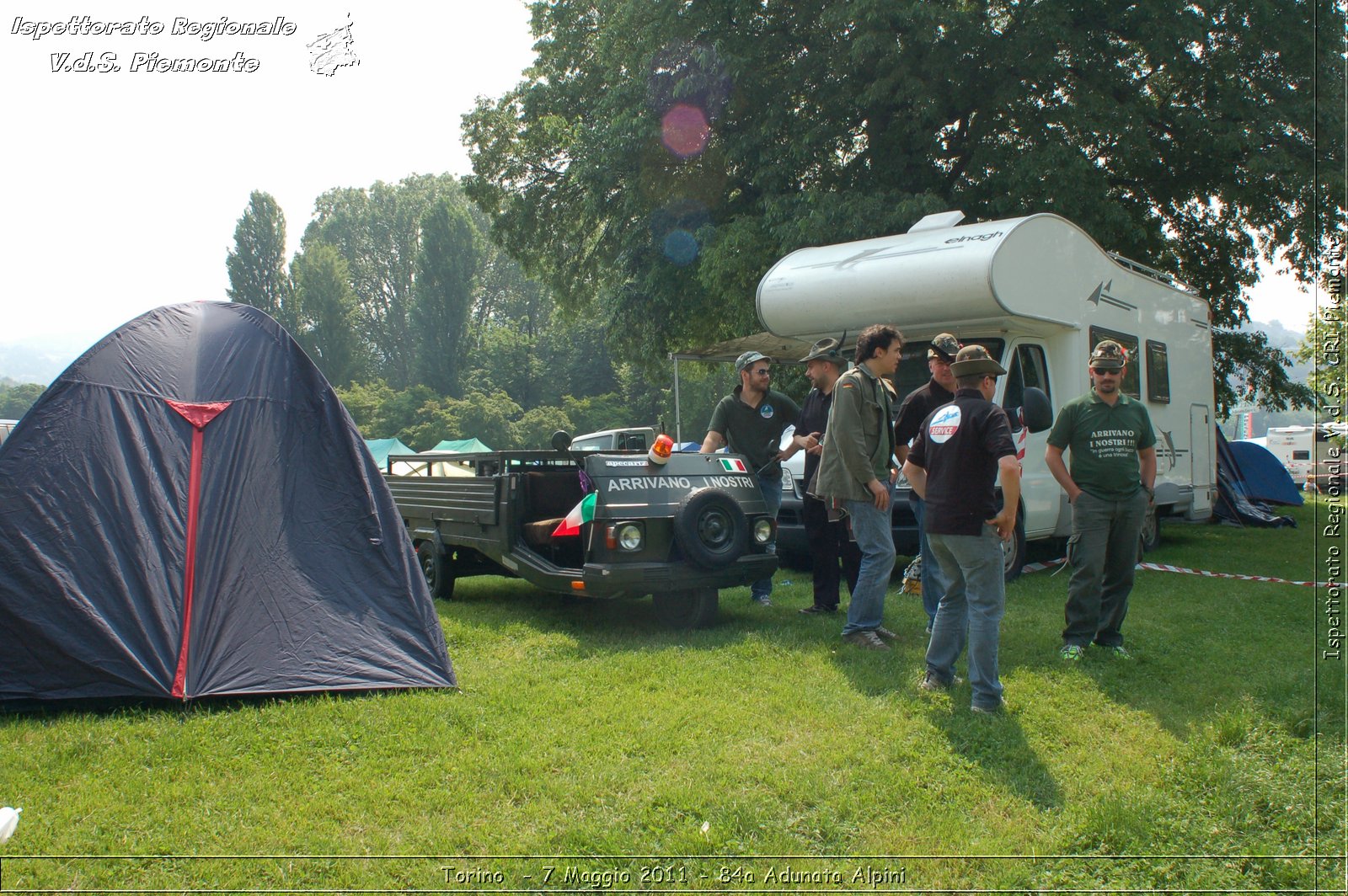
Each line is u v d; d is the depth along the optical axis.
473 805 3.52
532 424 61.31
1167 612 6.91
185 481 5.10
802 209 14.15
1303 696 4.74
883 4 13.42
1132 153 14.34
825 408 6.73
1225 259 17.45
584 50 21.22
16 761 3.92
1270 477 15.95
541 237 23.23
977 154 14.78
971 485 4.54
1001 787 3.75
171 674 4.67
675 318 18.33
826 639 5.96
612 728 4.29
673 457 6.61
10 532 4.72
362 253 82.94
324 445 5.50
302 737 4.18
